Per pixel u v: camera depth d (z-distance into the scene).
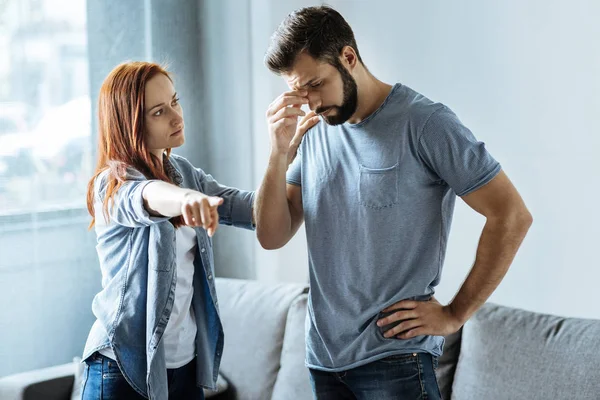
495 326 2.33
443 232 1.68
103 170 1.84
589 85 2.35
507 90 2.56
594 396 2.05
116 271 1.88
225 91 3.22
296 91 1.69
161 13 3.10
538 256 2.52
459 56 2.69
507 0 2.53
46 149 2.78
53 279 2.84
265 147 3.13
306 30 1.62
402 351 1.68
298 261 3.24
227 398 2.76
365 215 1.65
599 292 2.37
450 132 1.58
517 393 2.19
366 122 1.67
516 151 2.56
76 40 2.84
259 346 2.75
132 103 1.83
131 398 1.86
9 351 2.74
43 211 2.79
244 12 3.14
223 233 3.40
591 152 2.36
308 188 1.76
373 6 2.97
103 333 1.85
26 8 2.70
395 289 1.66
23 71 2.70
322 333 1.74
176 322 1.93
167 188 1.57
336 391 1.77
